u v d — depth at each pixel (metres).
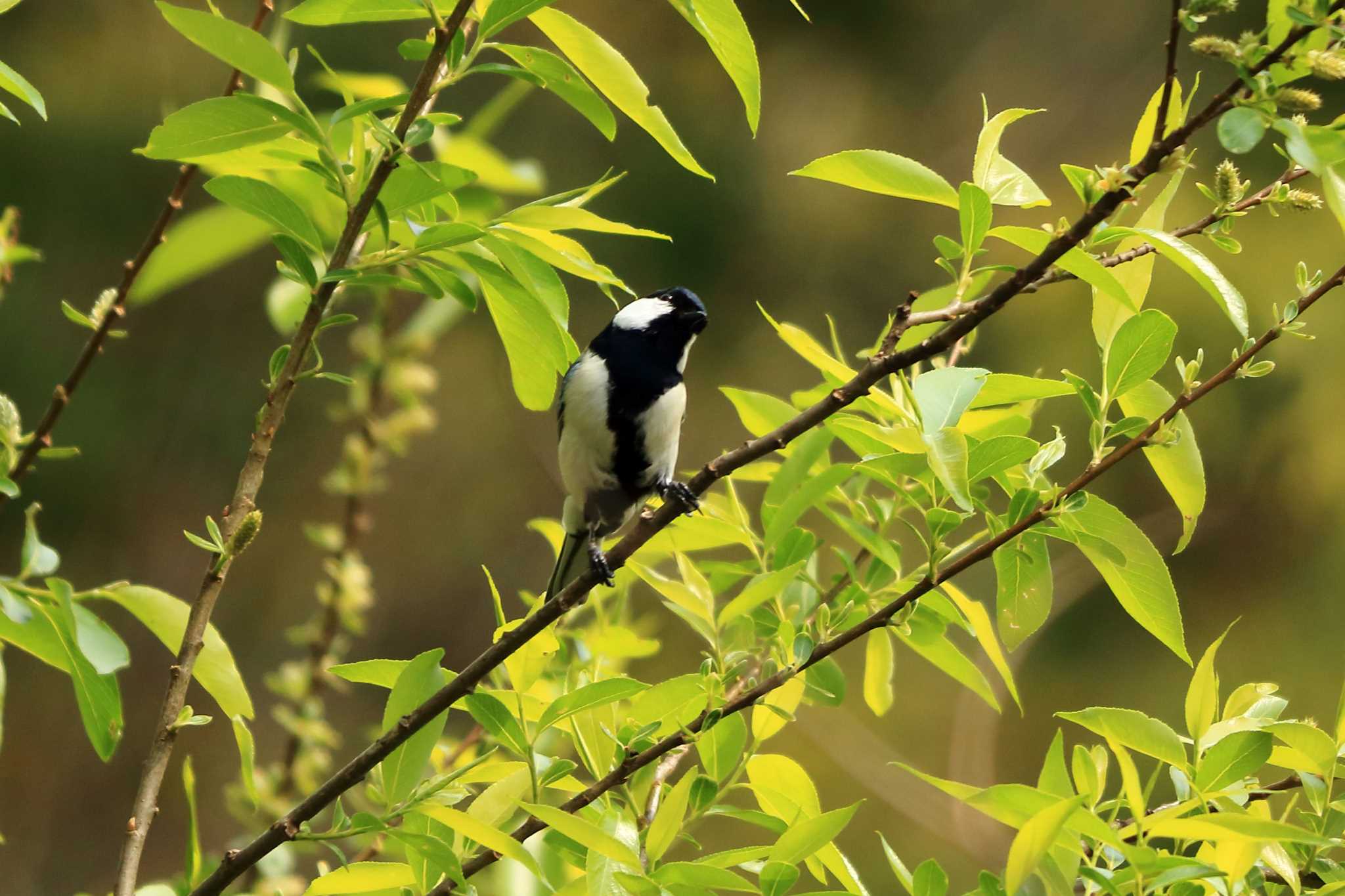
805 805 5.46
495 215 7.34
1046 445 5.59
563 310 5.34
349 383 5.30
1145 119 5.22
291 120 5.02
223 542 5.14
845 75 20.61
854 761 16.31
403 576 20.23
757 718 5.69
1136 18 21.53
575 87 5.17
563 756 7.07
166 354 19.73
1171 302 17.81
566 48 5.21
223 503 19.89
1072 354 17.91
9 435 5.50
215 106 4.93
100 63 18.77
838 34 20.72
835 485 6.02
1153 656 17.89
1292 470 17.72
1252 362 5.03
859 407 6.32
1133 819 5.20
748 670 6.40
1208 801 4.88
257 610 19.58
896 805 16.08
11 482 5.29
